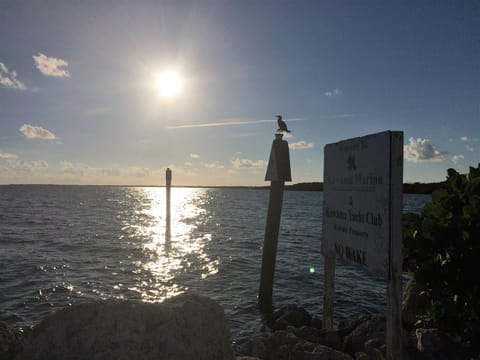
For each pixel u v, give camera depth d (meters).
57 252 18.81
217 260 17.23
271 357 6.06
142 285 12.76
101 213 49.81
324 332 7.06
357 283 13.11
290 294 12.02
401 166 4.47
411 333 6.15
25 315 9.72
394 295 4.43
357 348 6.55
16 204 68.69
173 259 17.39
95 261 16.61
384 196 4.57
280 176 10.83
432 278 5.75
